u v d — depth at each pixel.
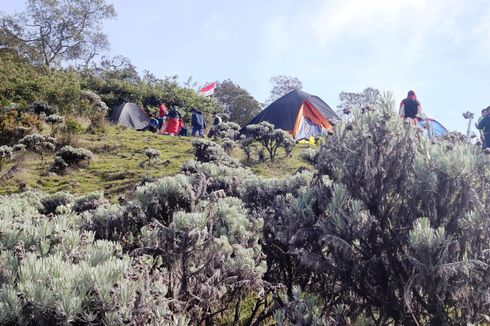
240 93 54.88
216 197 4.29
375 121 3.60
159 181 4.71
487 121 7.46
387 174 3.47
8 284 2.27
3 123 18.00
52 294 2.15
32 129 18.12
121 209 4.66
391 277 3.29
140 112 27.11
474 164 3.19
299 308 3.21
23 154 15.87
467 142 3.70
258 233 4.38
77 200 8.39
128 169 14.29
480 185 3.35
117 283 2.33
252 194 5.66
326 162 3.76
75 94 22.83
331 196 3.58
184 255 3.36
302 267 4.36
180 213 3.52
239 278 3.62
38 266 2.30
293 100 20.56
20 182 13.46
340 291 3.47
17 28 47.62
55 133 18.14
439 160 3.25
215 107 37.66
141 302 2.41
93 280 2.27
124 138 19.14
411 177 3.40
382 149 3.54
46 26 48.34
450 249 2.97
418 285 3.12
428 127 4.14
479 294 2.98
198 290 3.40
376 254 3.35
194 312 3.32
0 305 2.05
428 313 3.10
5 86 25.23
